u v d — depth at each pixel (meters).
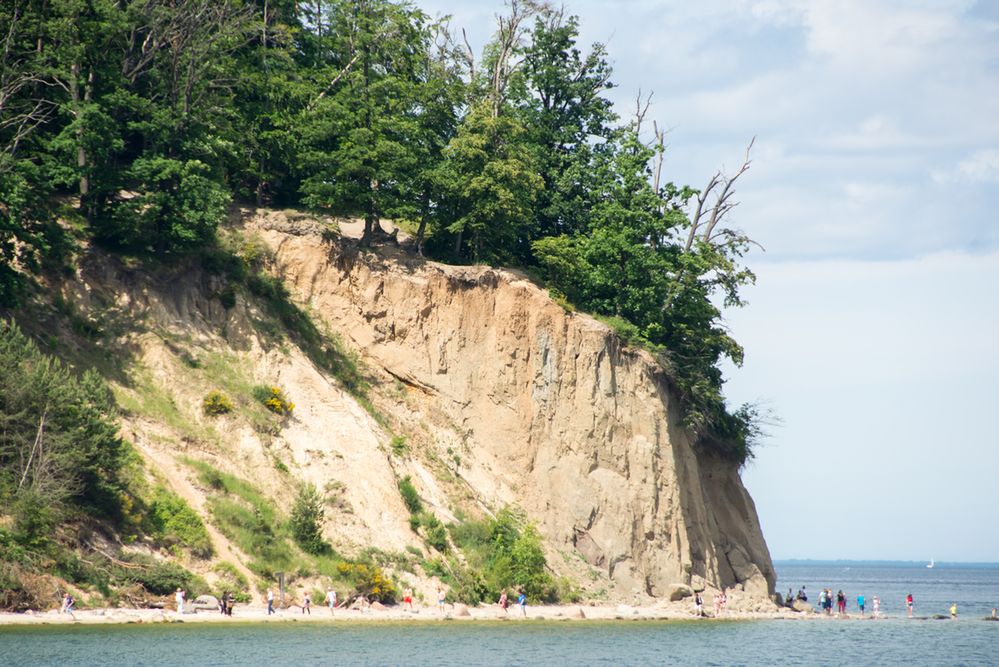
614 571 107.19
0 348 78.25
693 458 120.94
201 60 101.00
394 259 111.31
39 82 95.88
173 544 81.19
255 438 92.12
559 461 109.38
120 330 93.12
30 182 93.38
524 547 98.31
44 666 60.34
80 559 75.75
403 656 72.38
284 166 114.94
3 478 75.19
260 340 99.50
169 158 97.06
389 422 104.31
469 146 113.50
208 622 77.06
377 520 93.69
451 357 109.81
